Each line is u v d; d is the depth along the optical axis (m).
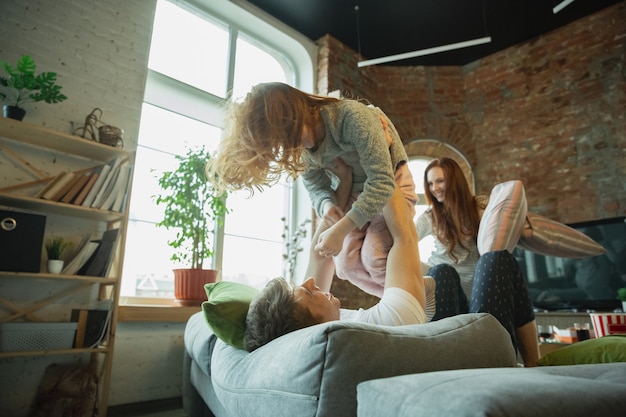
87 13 2.84
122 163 2.59
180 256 2.87
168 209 2.73
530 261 4.00
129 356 2.59
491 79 4.80
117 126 2.83
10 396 2.19
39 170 2.42
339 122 1.18
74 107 2.67
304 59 4.43
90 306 2.53
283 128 1.09
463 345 0.80
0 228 2.05
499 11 4.20
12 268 2.04
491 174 4.57
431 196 2.14
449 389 0.48
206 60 3.68
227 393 0.96
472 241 1.99
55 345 2.11
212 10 3.78
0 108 2.41
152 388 2.64
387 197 1.11
